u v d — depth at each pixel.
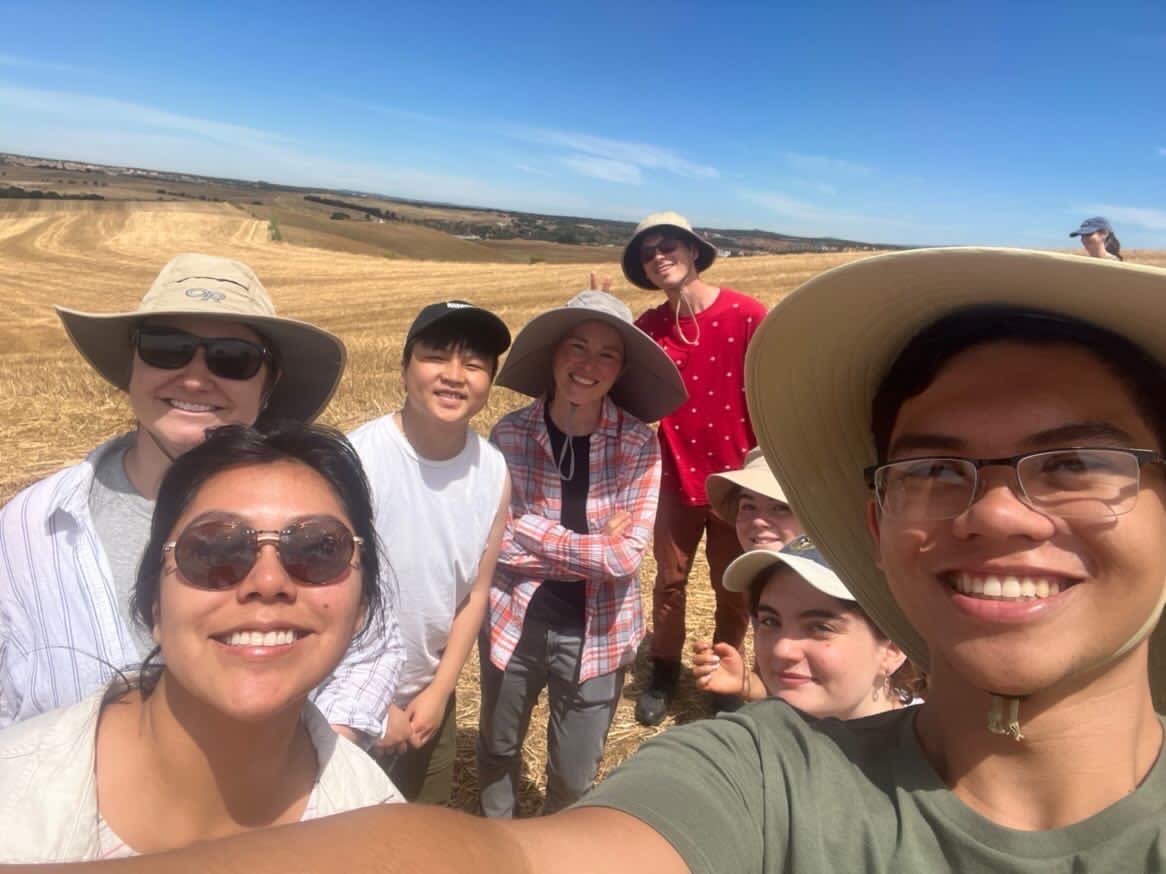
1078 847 0.88
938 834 0.94
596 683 2.81
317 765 1.48
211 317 1.90
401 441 2.32
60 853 1.15
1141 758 0.94
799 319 1.12
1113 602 0.91
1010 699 0.94
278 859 0.75
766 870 0.98
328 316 25.31
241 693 1.21
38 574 1.62
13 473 7.85
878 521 1.20
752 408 1.25
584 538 2.63
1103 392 0.94
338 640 1.35
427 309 2.32
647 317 3.91
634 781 1.02
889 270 0.98
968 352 1.00
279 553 1.26
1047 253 0.83
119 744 1.26
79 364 13.70
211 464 1.33
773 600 2.21
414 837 0.82
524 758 3.66
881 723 1.13
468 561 2.42
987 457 0.96
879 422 1.17
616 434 2.89
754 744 1.09
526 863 0.85
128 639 1.65
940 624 0.98
